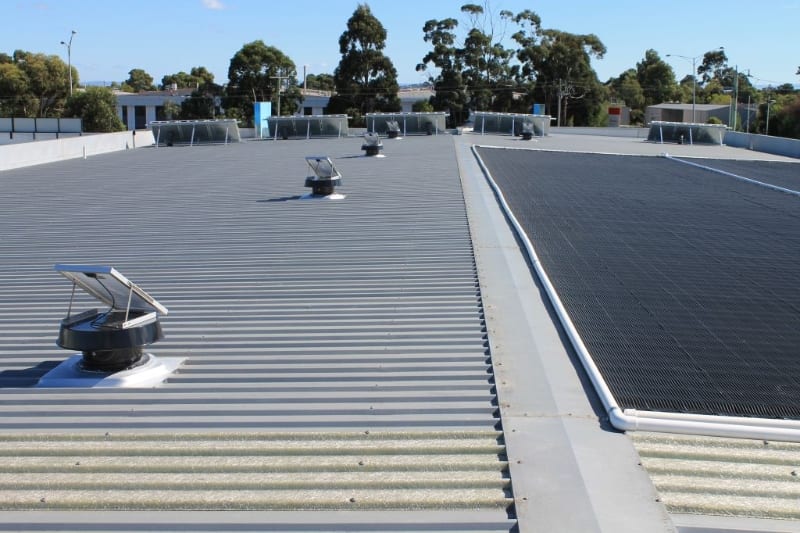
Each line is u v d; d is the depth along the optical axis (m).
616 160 24.22
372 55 67.38
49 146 23.62
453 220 12.10
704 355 6.39
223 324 7.17
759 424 4.97
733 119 65.06
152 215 13.43
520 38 74.38
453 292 8.08
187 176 19.16
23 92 74.69
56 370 5.96
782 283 8.67
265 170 20.11
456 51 72.19
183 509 4.18
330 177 14.64
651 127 34.03
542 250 10.08
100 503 4.20
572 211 13.30
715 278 8.86
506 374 5.85
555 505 4.11
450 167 19.72
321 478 4.41
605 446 4.75
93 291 5.87
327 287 8.38
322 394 5.52
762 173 20.84
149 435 4.90
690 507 4.16
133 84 144.62
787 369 6.11
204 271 9.27
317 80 120.25
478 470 4.50
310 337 6.75
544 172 19.73
